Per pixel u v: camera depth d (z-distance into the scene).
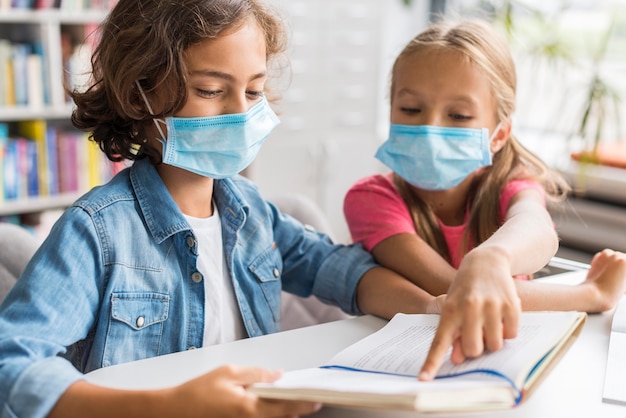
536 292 1.07
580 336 0.99
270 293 1.22
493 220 1.35
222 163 1.08
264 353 0.95
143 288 1.03
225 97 1.06
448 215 1.44
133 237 1.04
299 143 3.51
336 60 3.57
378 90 3.75
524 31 3.01
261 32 1.07
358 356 0.85
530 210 1.20
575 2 3.11
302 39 3.42
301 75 3.45
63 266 0.94
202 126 1.05
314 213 1.56
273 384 0.73
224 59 1.02
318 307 1.49
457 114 1.31
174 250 1.08
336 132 3.65
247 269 1.19
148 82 1.05
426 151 1.30
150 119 1.07
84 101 1.15
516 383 0.70
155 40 1.01
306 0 3.39
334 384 0.71
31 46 2.98
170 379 0.86
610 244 2.74
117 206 1.03
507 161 1.40
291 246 1.29
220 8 1.01
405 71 1.32
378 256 1.27
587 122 2.74
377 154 1.38
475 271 0.85
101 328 0.99
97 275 0.99
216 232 1.16
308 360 0.93
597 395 0.81
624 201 2.72
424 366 0.75
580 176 2.73
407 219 1.35
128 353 1.02
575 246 2.86
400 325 0.96
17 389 0.76
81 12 3.00
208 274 1.13
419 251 1.23
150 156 1.12
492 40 1.38
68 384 0.76
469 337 0.78
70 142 3.06
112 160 1.16
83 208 1.00
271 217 1.29
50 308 0.90
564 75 2.94
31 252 1.29
